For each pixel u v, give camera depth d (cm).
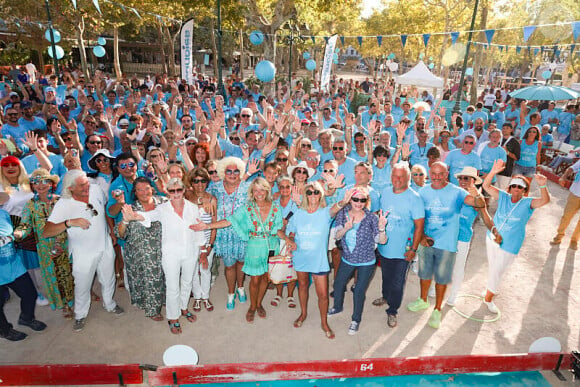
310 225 446
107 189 536
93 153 604
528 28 945
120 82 1650
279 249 498
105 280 489
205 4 1902
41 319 500
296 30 1738
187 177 486
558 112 1520
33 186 449
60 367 392
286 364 398
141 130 727
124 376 400
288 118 808
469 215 503
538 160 855
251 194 463
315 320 510
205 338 471
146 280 462
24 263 488
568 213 713
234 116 1018
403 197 458
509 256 496
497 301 559
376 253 508
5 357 431
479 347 461
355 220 447
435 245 475
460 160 681
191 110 1062
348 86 2539
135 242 452
